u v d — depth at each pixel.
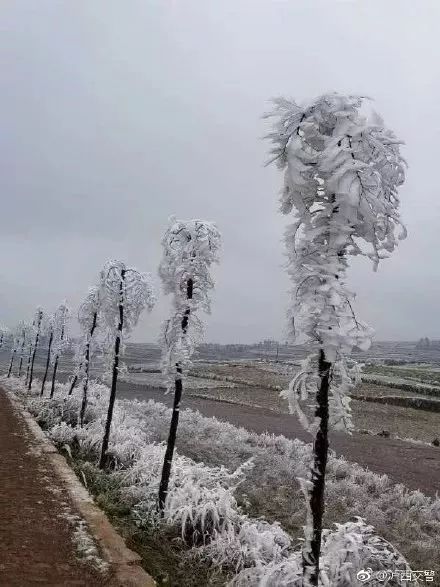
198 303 10.12
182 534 8.81
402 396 45.72
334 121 5.11
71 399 23.05
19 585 5.96
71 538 7.72
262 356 130.75
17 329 58.66
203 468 11.52
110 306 14.84
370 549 6.80
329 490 13.37
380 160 5.05
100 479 11.84
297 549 9.09
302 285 5.18
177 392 10.21
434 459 22.27
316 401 5.38
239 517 9.28
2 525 7.91
